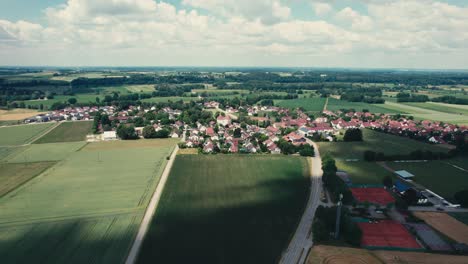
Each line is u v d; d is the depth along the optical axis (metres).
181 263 72.75
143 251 77.19
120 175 131.38
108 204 103.06
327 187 118.94
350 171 139.00
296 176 131.00
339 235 86.25
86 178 127.75
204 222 91.62
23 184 120.94
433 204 107.19
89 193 112.31
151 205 102.69
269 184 121.75
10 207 100.75
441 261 75.19
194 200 106.75
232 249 78.38
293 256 76.25
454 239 85.56
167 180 125.69
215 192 113.62
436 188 120.31
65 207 100.88
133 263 72.50
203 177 129.50
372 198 111.75
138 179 126.50
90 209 99.38
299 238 84.12
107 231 86.19
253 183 122.69
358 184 124.44
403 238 86.06
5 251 76.88
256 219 93.81
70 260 73.50
